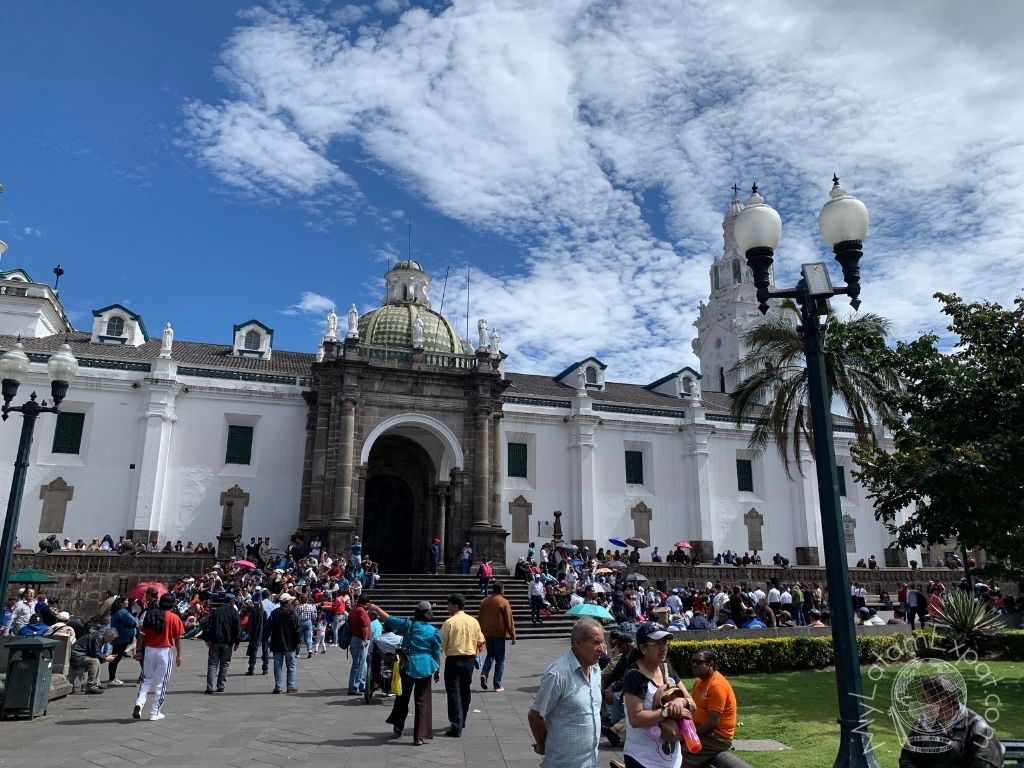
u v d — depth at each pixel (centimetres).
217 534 3456
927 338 1814
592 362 4534
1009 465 1516
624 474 4159
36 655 1295
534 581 2823
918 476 1568
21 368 1409
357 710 1352
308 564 2883
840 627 809
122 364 3497
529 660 2061
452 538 3566
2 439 3291
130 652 2161
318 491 3419
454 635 1173
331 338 3659
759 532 4306
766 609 2536
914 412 1825
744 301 5528
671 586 3553
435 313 4384
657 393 4775
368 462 3947
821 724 1224
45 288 3831
